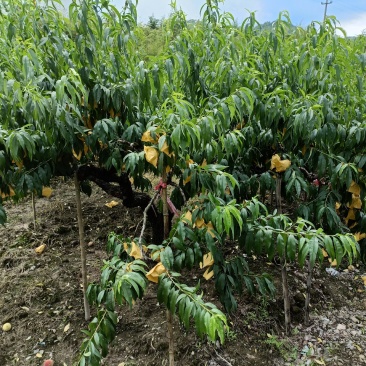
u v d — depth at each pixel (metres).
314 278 3.02
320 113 1.71
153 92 1.68
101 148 2.04
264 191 2.11
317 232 1.41
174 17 2.15
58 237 3.44
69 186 4.52
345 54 1.94
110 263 1.49
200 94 2.04
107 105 1.82
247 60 2.02
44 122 1.58
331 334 2.51
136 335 2.38
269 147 2.14
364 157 1.94
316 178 2.19
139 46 2.44
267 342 2.37
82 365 1.45
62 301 2.69
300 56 1.94
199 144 1.40
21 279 2.90
